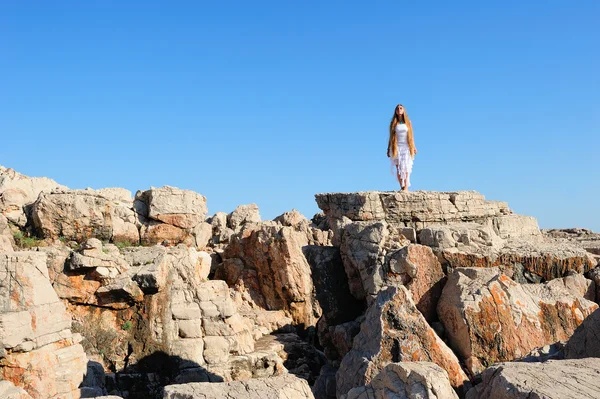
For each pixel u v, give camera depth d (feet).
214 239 106.32
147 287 69.97
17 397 43.88
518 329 57.52
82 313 69.41
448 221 81.61
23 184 89.20
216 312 72.54
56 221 84.64
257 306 85.30
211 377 67.05
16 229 84.84
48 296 53.88
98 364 62.39
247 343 73.56
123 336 68.80
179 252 76.02
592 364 41.37
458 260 68.23
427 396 39.24
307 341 82.64
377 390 43.39
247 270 87.81
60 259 70.38
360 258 72.84
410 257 68.95
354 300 80.69
